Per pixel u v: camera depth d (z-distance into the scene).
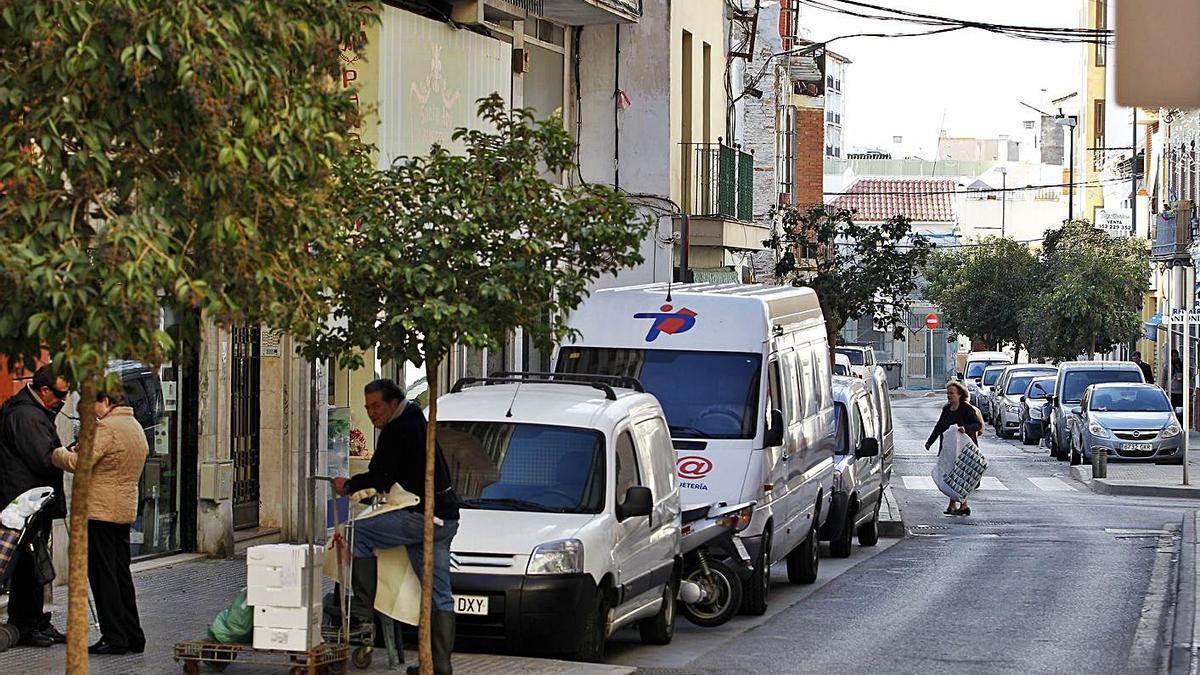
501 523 27.00
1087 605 38.00
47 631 26.41
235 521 40.72
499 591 26.05
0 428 25.80
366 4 17.78
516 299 23.34
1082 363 102.31
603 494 28.00
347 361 23.70
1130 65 10.20
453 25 47.06
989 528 60.31
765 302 38.50
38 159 14.42
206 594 32.88
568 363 38.28
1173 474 83.81
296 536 41.59
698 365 37.56
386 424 24.55
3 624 26.50
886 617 35.84
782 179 115.19
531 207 23.52
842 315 91.31
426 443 23.97
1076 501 72.94
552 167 24.56
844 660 29.70
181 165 15.06
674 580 31.91
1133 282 142.75
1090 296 142.38
